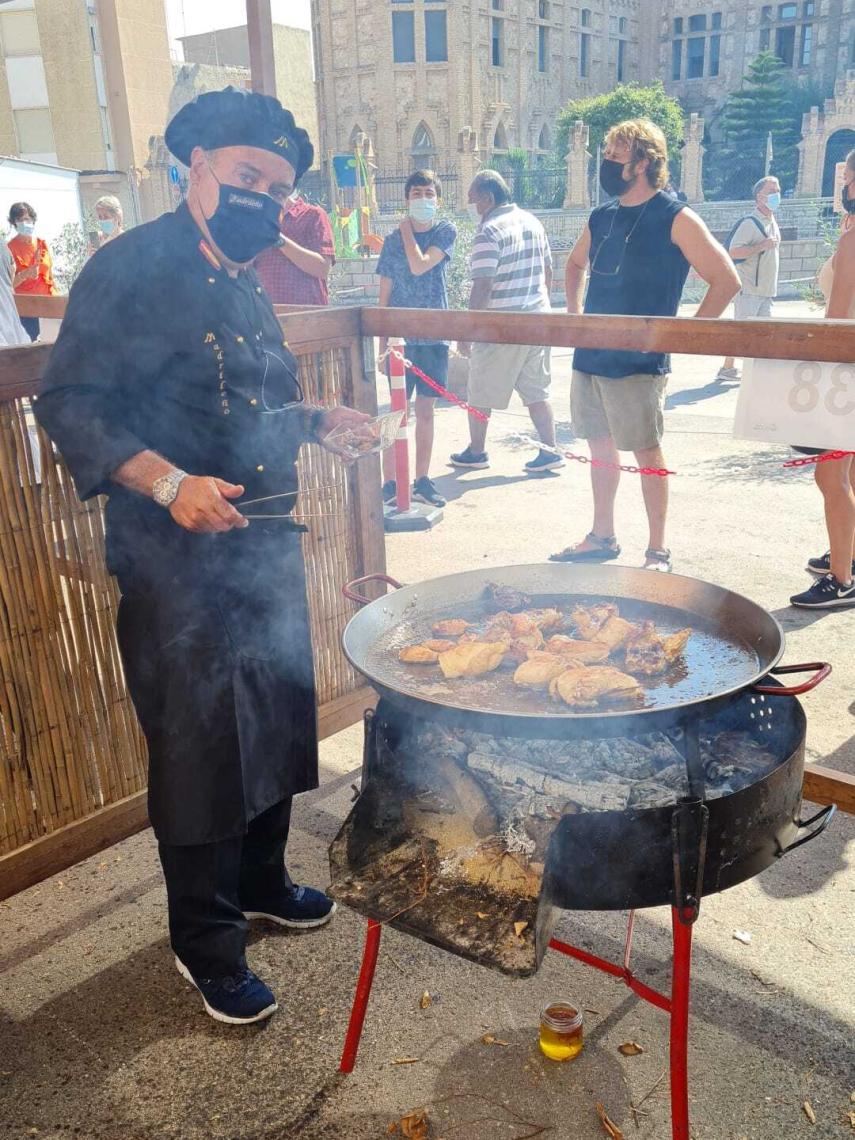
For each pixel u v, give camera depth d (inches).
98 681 98.7
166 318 67.4
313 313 110.7
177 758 73.5
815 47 2247.8
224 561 73.4
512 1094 71.8
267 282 204.7
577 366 175.6
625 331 96.8
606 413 170.4
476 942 58.6
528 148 2159.2
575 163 1106.1
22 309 173.2
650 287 166.1
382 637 80.5
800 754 66.4
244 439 73.1
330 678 125.6
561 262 795.4
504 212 236.4
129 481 64.3
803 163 1534.2
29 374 85.8
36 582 91.2
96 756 100.6
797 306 625.3
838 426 88.4
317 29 1971.0
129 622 73.5
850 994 80.8
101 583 96.3
